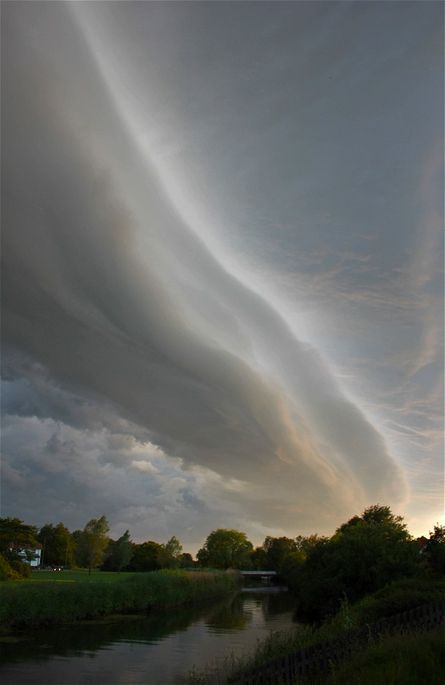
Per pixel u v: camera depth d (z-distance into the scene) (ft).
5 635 116.16
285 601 248.52
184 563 533.55
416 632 44.55
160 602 189.06
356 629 53.42
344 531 171.94
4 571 195.21
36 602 129.29
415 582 84.38
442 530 125.90
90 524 351.46
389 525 144.25
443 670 34.47
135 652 98.07
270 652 64.23
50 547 462.60
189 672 72.43
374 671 36.01
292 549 536.01
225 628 137.90
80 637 116.16
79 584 149.28
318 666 47.09
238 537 545.03
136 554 451.53
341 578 125.80
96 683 72.23
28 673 78.43
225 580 293.43
